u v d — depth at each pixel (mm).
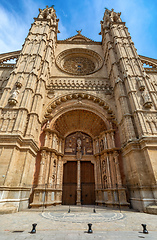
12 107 15445
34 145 14961
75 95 21703
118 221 7684
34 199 13531
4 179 11414
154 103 17500
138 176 12695
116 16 32156
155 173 12102
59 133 20938
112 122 19734
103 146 19672
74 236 4918
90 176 19516
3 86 22406
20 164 12945
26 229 5953
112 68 23219
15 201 11250
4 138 13000
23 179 12547
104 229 6020
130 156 14672
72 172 19703
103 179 17922
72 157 20375
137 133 15141
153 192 11812
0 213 9625
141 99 17000
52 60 26531
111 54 24344
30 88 16984
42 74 20312
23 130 14617
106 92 22156
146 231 5348
